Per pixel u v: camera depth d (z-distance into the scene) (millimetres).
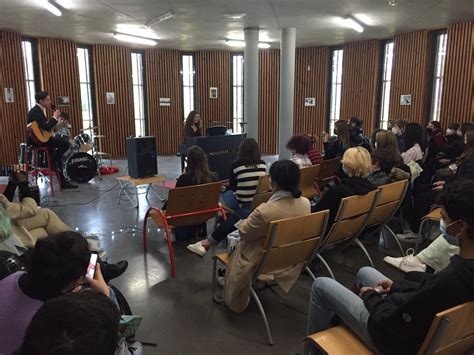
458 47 7715
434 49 8492
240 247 2564
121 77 10617
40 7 6398
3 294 1360
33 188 5062
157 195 6355
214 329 2574
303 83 11141
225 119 11578
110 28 8172
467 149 3699
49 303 719
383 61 9766
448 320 1237
